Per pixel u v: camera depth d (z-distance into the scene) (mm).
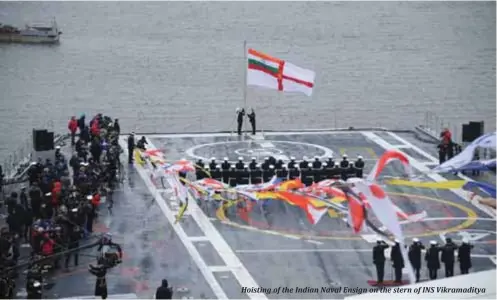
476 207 133000
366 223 103875
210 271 112250
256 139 170625
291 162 138250
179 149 162875
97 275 100125
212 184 128125
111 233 123250
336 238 122188
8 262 106688
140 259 115375
